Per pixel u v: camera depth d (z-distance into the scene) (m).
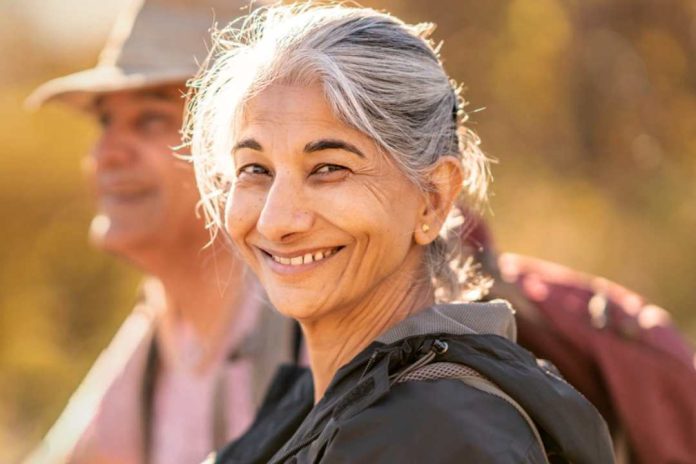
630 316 4.57
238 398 5.01
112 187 5.24
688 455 4.43
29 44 13.85
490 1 10.62
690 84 10.41
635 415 4.44
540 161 10.41
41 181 12.11
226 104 3.03
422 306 3.06
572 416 2.76
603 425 2.87
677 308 9.73
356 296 2.93
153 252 5.21
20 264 11.81
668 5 10.42
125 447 5.45
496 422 2.64
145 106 5.21
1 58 13.66
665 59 10.48
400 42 2.90
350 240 2.87
